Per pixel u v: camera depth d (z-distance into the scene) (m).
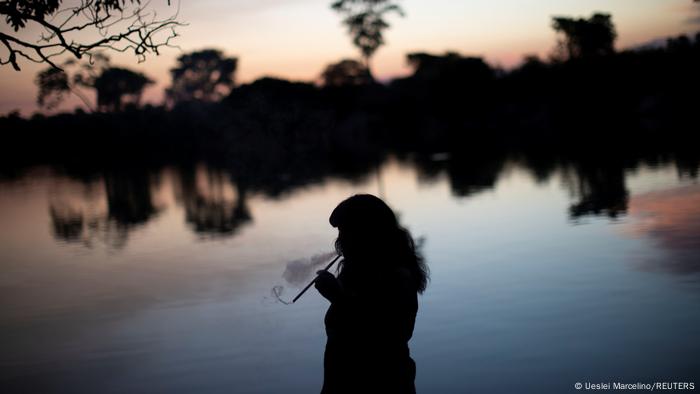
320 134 43.50
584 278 6.98
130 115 54.69
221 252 10.55
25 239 13.66
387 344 2.29
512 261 8.11
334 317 2.35
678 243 8.38
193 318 6.65
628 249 8.26
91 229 14.59
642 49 52.88
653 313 5.62
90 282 8.88
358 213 2.35
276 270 8.80
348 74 67.56
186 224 14.45
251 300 7.19
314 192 19.33
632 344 4.92
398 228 2.39
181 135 57.31
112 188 25.45
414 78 64.00
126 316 6.93
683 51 48.12
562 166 21.06
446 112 61.62
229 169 32.62
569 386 4.24
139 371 5.17
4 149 47.31
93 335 6.31
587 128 44.94
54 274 9.65
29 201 22.09
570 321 5.57
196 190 22.55
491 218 11.87
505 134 49.00
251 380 4.79
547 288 6.69
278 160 36.69
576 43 55.09
